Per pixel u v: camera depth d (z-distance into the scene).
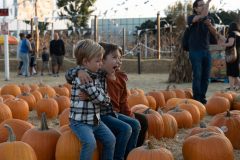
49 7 30.69
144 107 6.56
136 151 4.54
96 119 4.52
